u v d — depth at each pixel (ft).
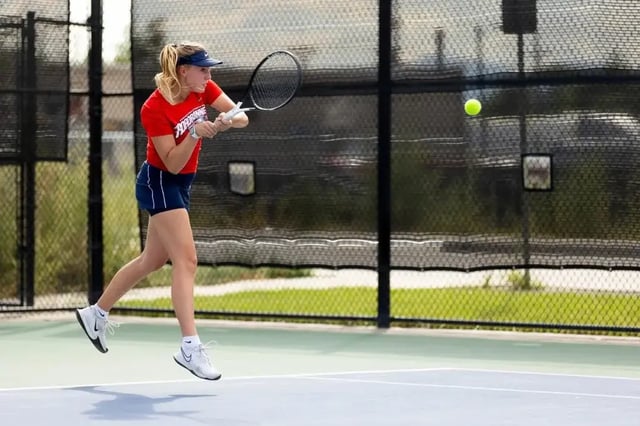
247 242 69.82
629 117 61.87
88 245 73.92
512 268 64.49
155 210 47.60
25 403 43.93
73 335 66.28
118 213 92.99
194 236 71.00
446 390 46.91
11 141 71.36
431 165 66.23
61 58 71.20
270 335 66.49
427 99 66.23
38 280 87.56
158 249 49.03
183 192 48.14
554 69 63.10
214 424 39.52
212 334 66.95
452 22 65.26
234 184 70.03
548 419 40.40
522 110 63.93
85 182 89.25
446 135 65.82
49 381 50.03
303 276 107.65
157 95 47.01
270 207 69.36
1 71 71.10
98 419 40.50
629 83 61.72
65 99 71.26
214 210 70.49
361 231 67.87
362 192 67.67
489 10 64.39
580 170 62.85
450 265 65.98
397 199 67.15
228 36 69.67
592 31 62.23
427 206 66.44
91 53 72.23
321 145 68.23
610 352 59.82
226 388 47.50
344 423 39.60
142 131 71.20
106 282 90.68
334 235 68.23
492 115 64.59
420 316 81.46
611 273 95.91
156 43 71.10
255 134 69.46
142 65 71.20
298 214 68.85
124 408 42.78
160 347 61.62
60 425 39.37
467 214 65.51
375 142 67.15
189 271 47.55
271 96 57.21
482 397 45.14
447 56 65.41
